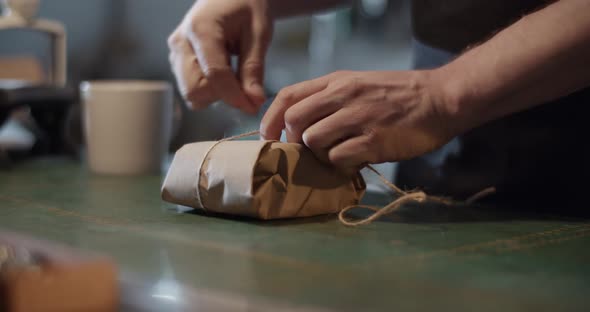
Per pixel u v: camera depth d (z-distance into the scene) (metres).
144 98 1.11
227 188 0.72
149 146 1.13
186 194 0.76
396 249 0.59
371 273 0.50
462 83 0.73
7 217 0.73
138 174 1.13
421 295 0.44
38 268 0.39
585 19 0.70
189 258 0.54
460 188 1.04
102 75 2.81
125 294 0.44
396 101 0.73
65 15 2.61
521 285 0.48
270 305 0.40
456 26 1.01
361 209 0.83
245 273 0.49
